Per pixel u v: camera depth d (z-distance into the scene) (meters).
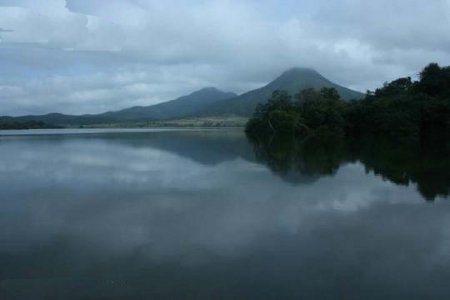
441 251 19.52
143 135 150.38
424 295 15.17
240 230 22.80
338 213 26.31
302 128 125.31
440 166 48.00
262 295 15.12
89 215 26.12
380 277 16.66
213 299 14.83
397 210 26.95
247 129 151.38
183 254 19.14
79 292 15.27
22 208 28.02
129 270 17.31
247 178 40.31
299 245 20.33
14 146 86.31
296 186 35.62
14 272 17.03
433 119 106.88
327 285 15.93
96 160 57.62
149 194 32.62
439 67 127.94
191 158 60.19
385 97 123.94
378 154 63.62
